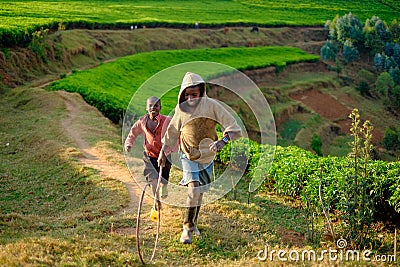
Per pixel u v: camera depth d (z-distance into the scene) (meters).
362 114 40.28
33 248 5.85
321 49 52.97
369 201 7.95
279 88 41.38
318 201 9.48
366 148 7.92
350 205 7.84
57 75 27.52
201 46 49.44
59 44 30.84
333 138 35.62
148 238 6.89
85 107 18.80
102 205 8.86
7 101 20.59
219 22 55.72
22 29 27.16
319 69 51.25
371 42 53.88
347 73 50.62
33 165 12.23
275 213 9.29
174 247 6.65
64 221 7.82
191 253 6.54
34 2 47.72
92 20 40.81
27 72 25.77
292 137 32.88
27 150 13.67
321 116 38.69
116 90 25.05
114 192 9.56
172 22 49.94
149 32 45.44
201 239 6.89
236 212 8.34
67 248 6.03
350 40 54.56
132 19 47.16
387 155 29.89
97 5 55.03
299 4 73.00
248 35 56.41
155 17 53.19
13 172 11.67
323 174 10.11
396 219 9.24
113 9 53.78
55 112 17.91
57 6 47.72
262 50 51.25
